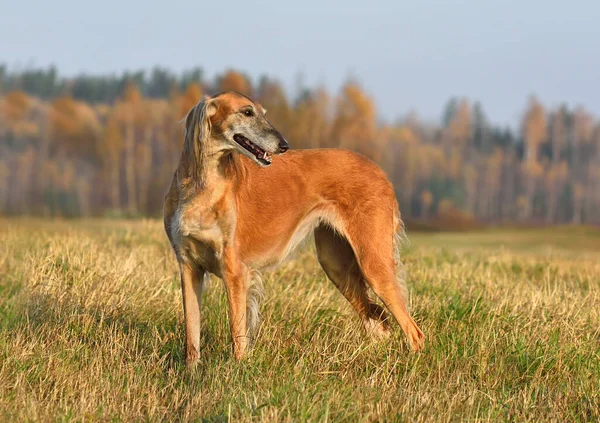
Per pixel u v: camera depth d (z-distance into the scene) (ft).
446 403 25.57
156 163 328.70
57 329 30.99
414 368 28.17
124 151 319.47
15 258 46.52
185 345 30.42
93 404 24.61
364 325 33.01
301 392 24.47
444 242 130.11
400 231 33.53
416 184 365.20
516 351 29.71
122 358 28.53
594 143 411.75
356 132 293.23
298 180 32.19
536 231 189.47
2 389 24.99
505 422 24.75
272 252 31.73
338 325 32.73
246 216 30.73
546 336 31.55
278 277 42.37
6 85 449.48
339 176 32.55
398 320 31.65
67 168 327.67
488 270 49.78
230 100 29.27
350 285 33.86
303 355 28.94
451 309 33.30
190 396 25.71
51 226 92.89
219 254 29.53
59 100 336.90
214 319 32.83
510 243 132.36
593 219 382.42
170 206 29.91
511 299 37.63
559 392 26.96
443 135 413.59
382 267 31.86
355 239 32.19
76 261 38.70
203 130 28.84
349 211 32.32
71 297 34.24
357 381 27.32
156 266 42.83
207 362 28.81
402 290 32.12
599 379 27.96
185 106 304.91
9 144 339.77
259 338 30.63
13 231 63.62
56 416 23.26
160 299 35.01
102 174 321.32
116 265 39.22
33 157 329.93
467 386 27.04
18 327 30.71
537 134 406.82
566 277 54.54
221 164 29.37
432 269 46.80
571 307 36.06
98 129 333.21
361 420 23.11
